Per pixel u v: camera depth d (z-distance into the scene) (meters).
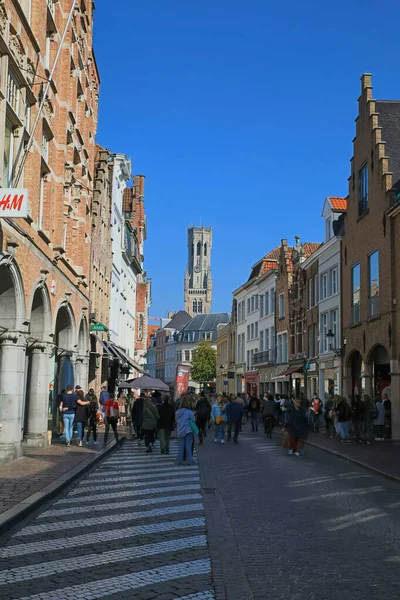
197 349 97.56
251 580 6.36
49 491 11.16
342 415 25.91
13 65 15.16
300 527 8.98
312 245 50.59
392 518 9.66
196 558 7.22
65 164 22.73
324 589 6.07
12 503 9.86
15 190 12.98
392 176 28.77
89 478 13.99
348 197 34.03
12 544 7.79
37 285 18.09
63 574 6.50
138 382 28.00
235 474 15.11
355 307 32.62
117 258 45.00
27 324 16.94
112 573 6.57
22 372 16.61
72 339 25.03
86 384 28.58
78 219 26.58
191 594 5.87
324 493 12.20
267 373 55.69
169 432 20.44
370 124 30.77
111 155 41.91
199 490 12.50
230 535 8.38
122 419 34.38
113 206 41.97
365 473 15.51
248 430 35.53
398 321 26.78
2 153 14.52
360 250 31.89
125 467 16.28
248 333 63.81
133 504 10.80
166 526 8.99
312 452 21.52
